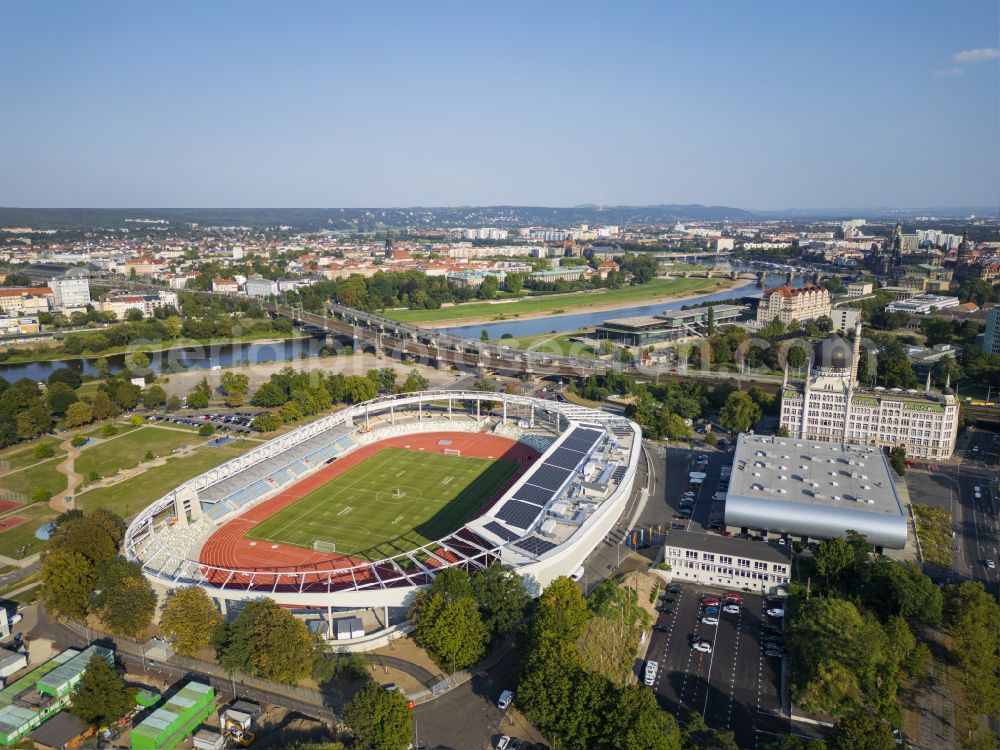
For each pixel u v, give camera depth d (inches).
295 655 7613.2
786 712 7416.3
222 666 7834.6
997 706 7273.6
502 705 7411.4
